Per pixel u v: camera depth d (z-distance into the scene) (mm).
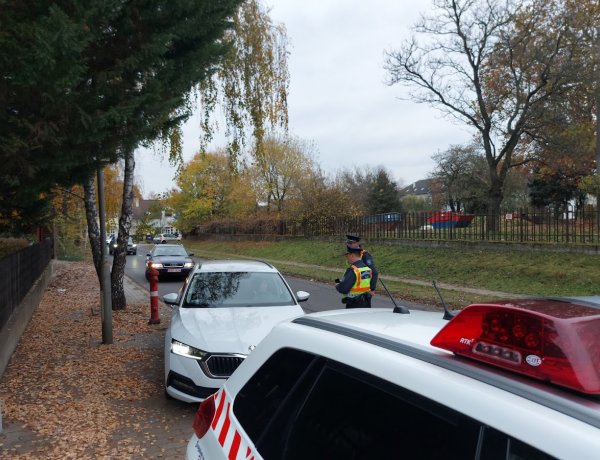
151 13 6086
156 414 5352
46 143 5043
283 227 36312
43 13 4684
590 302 1807
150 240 78125
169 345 5676
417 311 2736
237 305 6727
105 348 8117
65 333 9320
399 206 57594
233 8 7383
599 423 1160
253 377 2373
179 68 6961
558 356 1349
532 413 1245
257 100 12625
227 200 50688
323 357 1999
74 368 7012
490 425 1296
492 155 23594
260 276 7414
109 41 5918
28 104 4898
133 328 9695
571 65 20500
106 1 4895
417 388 1551
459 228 20922
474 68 22891
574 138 22203
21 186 5441
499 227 19188
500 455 1238
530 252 16984
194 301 6809
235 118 12586
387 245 24219
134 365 7164
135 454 4410
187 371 5340
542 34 20984
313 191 33000
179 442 4664
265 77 12828
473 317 1607
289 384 2107
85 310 11969
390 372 1675
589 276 14055
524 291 14516
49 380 6480
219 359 5297
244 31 12344
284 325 2410
